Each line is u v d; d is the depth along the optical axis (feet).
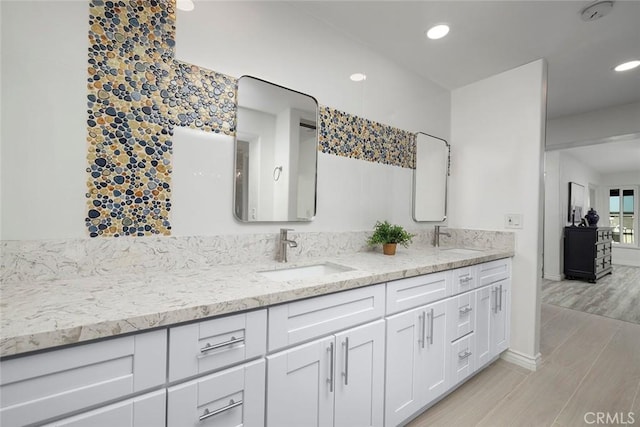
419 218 8.09
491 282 6.82
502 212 7.80
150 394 2.62
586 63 7.44
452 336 5.79
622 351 8.00
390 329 4.64
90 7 3.71
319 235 5.96
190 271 4.28
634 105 9.75
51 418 2.22
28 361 2.15
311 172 5.87
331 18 5.92
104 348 2.42
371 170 6.97
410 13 5.72
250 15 5.06
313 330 3.73
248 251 5.03
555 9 5.49
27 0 3.35
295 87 5.63
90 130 3.70
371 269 4.77
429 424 5.15
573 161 18.11
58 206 3.52
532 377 6.71
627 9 5.43
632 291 14.25
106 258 3.82
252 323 3.22
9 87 3.26
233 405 3.06
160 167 4.19
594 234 15.76
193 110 4.47
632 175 22.35
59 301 2.83
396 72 7.47
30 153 3.36
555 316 10.82
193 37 4.47
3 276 3.26
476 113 8.43
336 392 3.98
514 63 7.45
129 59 3.96
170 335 2.72
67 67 3.56
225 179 4.79
